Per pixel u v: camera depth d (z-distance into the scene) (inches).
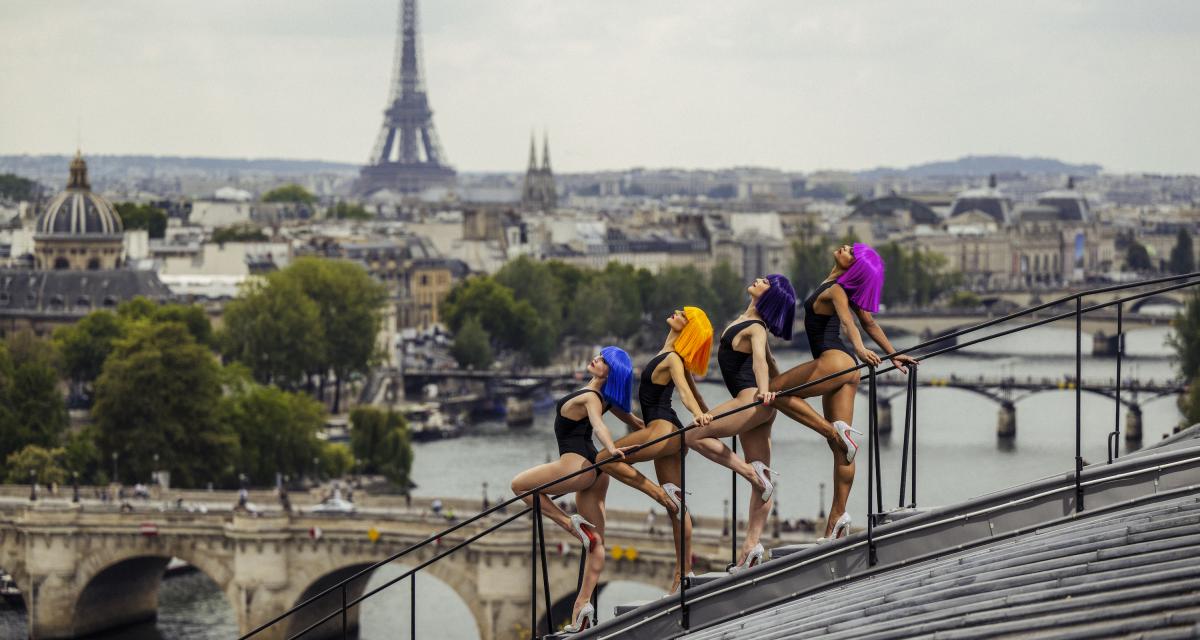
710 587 2615.7
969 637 2164.1
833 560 2581.2
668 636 2640.3
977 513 2532.0
